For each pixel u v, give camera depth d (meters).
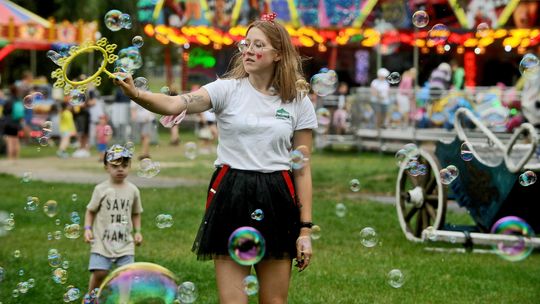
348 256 9.18
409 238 10.24
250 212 4.91
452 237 9.28
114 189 7.14
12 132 21.05
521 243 8.99
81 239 10.23
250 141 4.97
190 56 31.62
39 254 9.18
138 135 26.30
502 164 8.91
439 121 21.88
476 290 7.69
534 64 7.40
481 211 9.35
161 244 9.70
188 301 5.04
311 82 6.46
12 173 18.36
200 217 11.78
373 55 30.03
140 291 4.95
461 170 9.53
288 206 4.97
